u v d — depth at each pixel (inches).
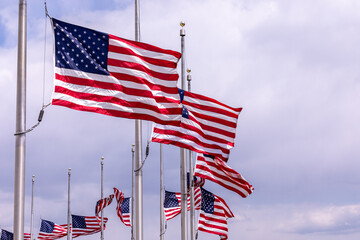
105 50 825.5
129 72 840.9
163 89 885.8
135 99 841.5
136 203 965.2
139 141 974.4
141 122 979.3
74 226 2358.5
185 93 1138.0
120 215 2028.8
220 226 1466.5
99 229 2369.6
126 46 843.4
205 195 1475.1
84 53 806.5
